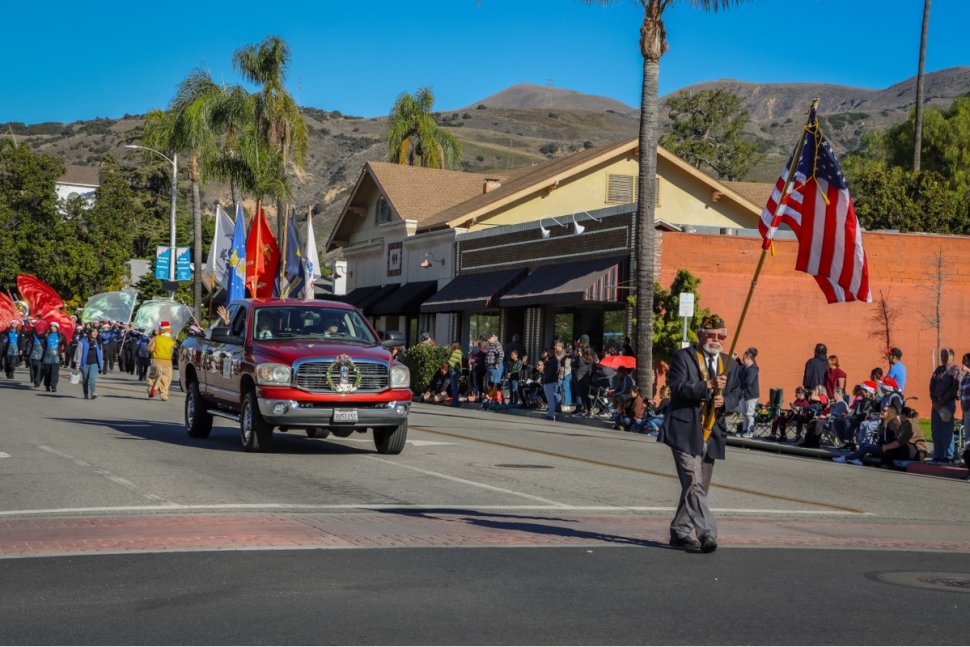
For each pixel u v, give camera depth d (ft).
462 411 102.27
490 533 34.73
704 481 33.60
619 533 35.78
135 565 28.40
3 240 223.10
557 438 73.61
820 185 37.68
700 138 251.60
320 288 208.74
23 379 137.49
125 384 129.90
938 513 45.29
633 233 107.55
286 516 36.94
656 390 104.27
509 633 22.11
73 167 455.22
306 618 23.00
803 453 74.74
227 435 67.00
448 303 137.08
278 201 154.81
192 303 236.63
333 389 55.26
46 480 44.70
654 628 22.84
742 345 108.37
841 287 38.01
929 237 110.42
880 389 70.08
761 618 24.00
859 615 24.58
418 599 24.99
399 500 41.42
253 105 155.02
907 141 203.31
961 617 24.72
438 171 175.11
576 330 118.42
